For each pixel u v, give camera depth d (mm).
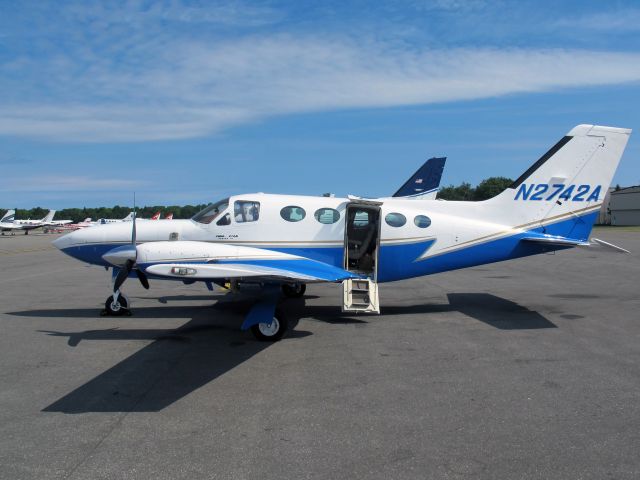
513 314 9773
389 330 8461
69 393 5469
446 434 4367
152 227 9766
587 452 4020
